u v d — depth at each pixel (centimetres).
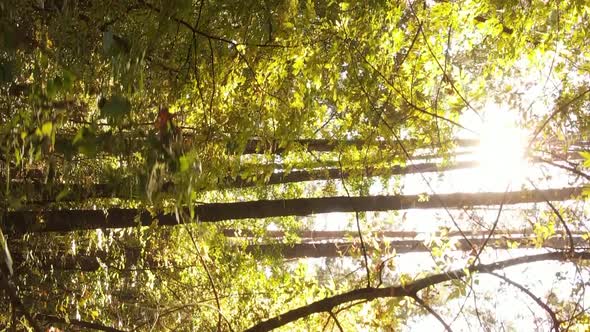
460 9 609
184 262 991
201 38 547
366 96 595
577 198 672
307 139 686
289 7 557
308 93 569
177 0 457
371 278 707
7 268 388
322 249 1088
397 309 677
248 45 546
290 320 644
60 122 371
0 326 560
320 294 716
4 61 373
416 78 640
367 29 579
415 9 654
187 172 340
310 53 568
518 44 612
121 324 902
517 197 709
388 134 655
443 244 649
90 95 504
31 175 662
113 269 962
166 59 546
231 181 770
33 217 682
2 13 381
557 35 612
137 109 461
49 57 404
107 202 808
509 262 646
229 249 975
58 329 782
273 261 998
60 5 518
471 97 647
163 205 636
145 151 351
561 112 644
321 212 732
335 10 616
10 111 470
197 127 582
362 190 760
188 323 984
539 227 681
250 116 577
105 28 504
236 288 941
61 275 902
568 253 668
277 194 979
